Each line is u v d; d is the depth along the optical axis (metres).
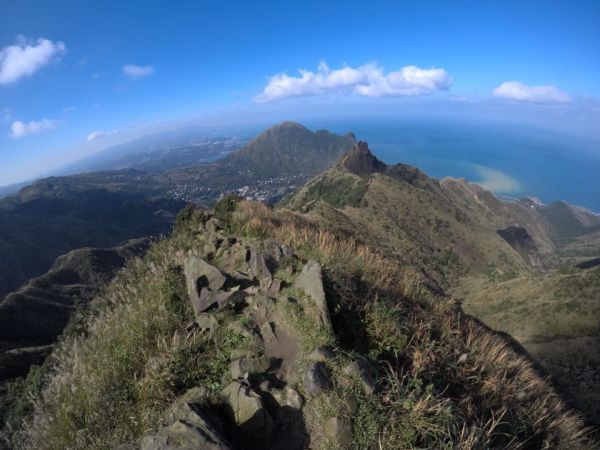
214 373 3.99
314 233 9.16
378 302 5.24
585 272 59.06
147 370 4.02
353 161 170.75
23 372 28.05
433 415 3.47
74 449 3.52
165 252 8.23
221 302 5.01
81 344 5.46
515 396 4.66
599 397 24.30
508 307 59.31
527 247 192.25
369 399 3.50
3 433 4.58
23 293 67.00
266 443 3.25
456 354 5.00
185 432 2.90
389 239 100.69
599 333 44.75
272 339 4.40
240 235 8.46
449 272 101.25
